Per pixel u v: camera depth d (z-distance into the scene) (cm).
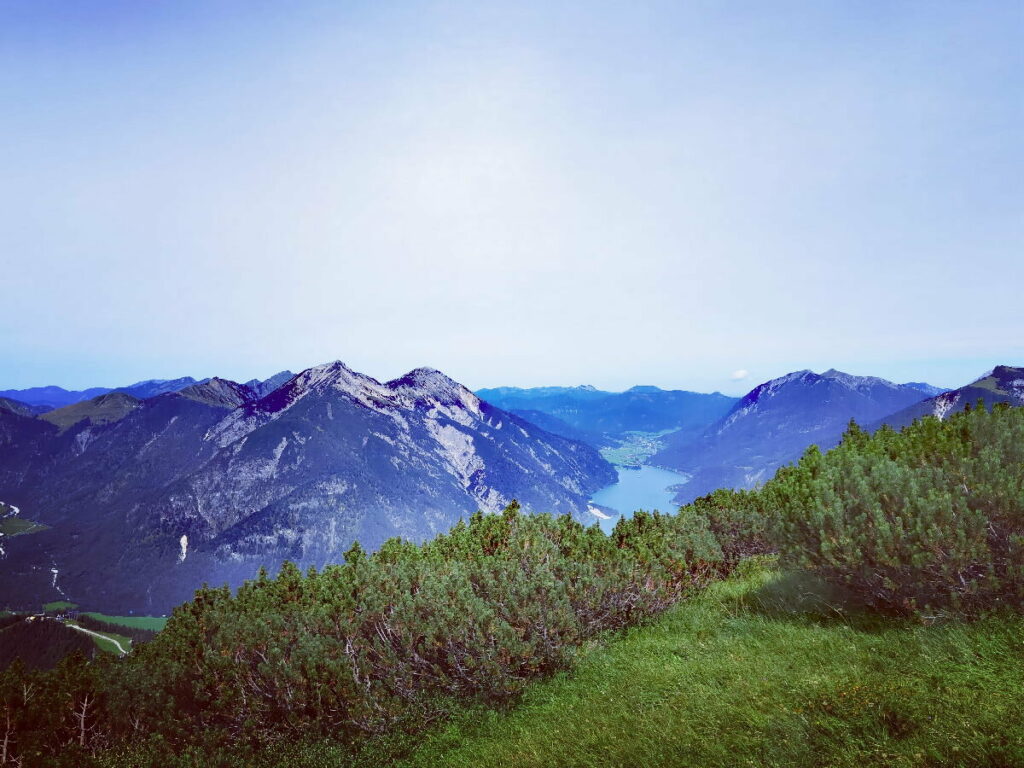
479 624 1164
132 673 1216
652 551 1569
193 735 1141
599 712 871
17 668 1192
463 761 891
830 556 933
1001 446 888
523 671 1155
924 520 836
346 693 1122
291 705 1145
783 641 918
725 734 670
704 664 920
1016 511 783
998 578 791
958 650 717
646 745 708
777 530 1092
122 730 1180
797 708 676
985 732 534
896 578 869
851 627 912
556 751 787
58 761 1066
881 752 547
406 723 1085
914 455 1003
